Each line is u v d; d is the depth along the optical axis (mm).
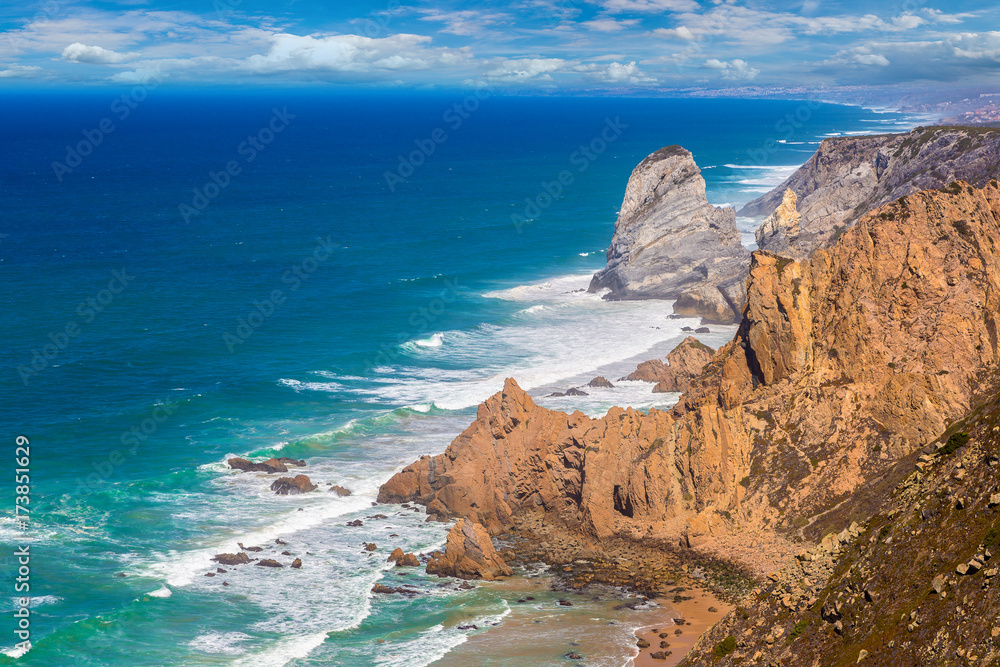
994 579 30297
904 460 53906
